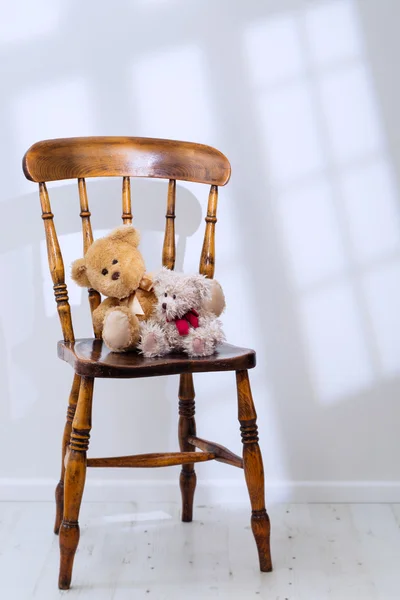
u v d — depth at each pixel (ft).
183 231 6.28
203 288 5.01
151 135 6.19
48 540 5.51
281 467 6.42
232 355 4.89
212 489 6.37
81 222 6.24
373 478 6.41
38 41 6.09
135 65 6.14
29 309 6.27
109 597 4.66
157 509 6.18
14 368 6.31
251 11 6.13
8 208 6.19
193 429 5.90
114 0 6.09
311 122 6.21
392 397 6.37
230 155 6.22
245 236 6.27
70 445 4.75
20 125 6.14
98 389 6.34
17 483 6.34
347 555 5.27
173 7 6.11
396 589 4.77
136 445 6.38
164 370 4.62
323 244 6.28
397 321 6.32
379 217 6.26
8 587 4.78
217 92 6.17
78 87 6.14
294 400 6.38
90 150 5.61
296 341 6.34
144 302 5.16
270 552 5.22
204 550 5.36
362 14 6.15
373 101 6.20
